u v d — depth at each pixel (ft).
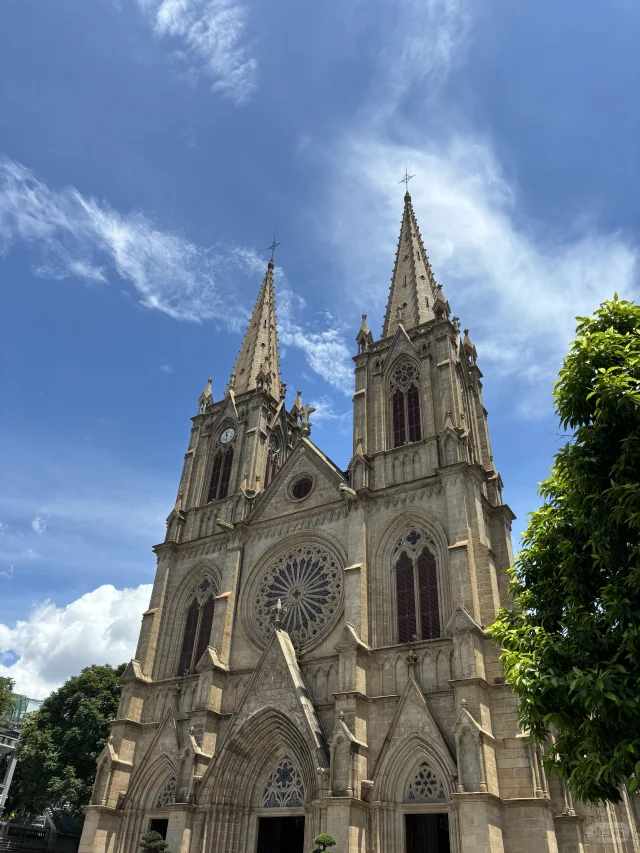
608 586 64.23
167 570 188.65
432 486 153.38
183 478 212.43
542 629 71.61
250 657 157.17
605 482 69.21
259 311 261.85
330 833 112.88
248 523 181.88
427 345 184.03
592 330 81.10
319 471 178.91
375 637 141.08
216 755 136.98
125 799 149.07
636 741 56.24
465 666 121.80
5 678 282.15
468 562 134.82
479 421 190.80
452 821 110.01
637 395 66.28
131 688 164.25
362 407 184.44
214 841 129.18
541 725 68.08
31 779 204.85
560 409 77.36
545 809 107.34
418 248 229.04
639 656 59.11
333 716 134.72
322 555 163.02
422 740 120.37
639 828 133.80
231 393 223.92
